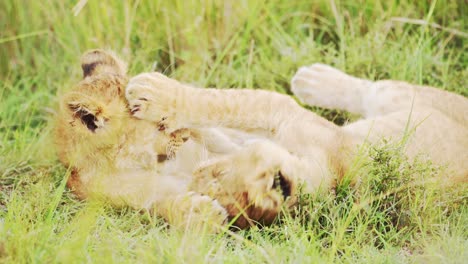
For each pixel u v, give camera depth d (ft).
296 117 28.40
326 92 35.01
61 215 25.40
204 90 27.99
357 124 29.99
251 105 28.35
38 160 30.58
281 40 39.04
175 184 26.53
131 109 26.48
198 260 21.85
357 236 24.36
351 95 34.83
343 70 37.22
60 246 22.13
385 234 25.12
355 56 37.68
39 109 34.73
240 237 23.43
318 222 25.17
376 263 23.16
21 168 29.99
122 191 26.35
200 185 25.55
